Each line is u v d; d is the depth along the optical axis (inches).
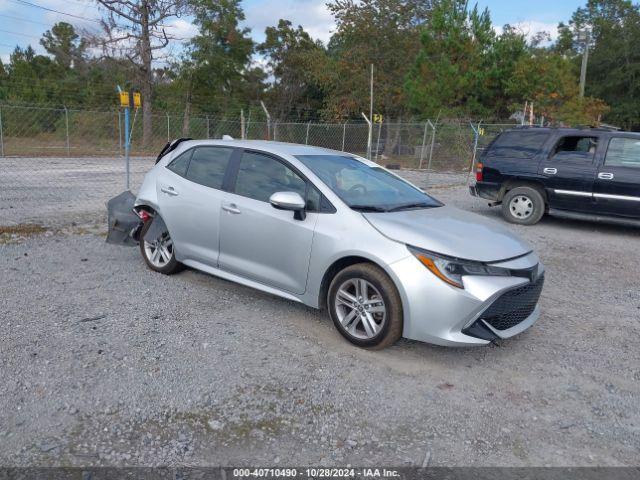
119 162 880.9
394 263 161.2
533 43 1738.4
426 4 1373.0
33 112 933.8
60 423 126.6
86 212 393.7
